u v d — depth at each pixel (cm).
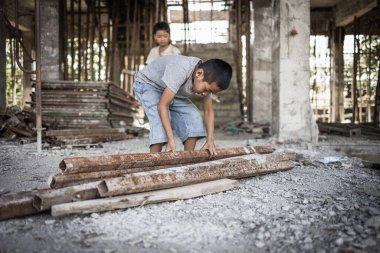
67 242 213
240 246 212
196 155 338
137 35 1402
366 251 203
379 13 1084
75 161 273
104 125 854
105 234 225
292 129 719
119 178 264
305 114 719
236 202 290
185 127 362
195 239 220
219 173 325
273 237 224
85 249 205
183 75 314
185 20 1411
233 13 1747
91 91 855
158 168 316
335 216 258
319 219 254
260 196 307
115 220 246
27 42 1456
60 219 247
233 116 1379
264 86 1229
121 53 1460
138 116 1257
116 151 598
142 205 274
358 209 273
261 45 1224
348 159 487
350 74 1677
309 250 206
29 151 561
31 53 1441
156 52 642
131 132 912
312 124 719
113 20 1370
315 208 276
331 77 1597
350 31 1570
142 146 680
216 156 354
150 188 277
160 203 282
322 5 1556
